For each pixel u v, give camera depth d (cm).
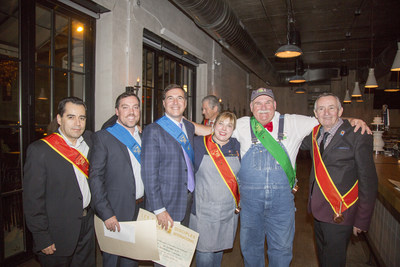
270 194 172
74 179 147
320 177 167
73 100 150
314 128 177
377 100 991
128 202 158
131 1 325
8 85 218
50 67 252
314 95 1118
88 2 272
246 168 177
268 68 745
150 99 406
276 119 181
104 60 298
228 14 374
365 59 904
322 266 173
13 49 220
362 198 157
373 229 252
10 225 224
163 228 158
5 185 218
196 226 175
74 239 145
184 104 172
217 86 611
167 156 162
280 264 172
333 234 164
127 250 156
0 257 210
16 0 221
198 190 176
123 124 166
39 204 136
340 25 600
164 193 161
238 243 284
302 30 633
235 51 507
